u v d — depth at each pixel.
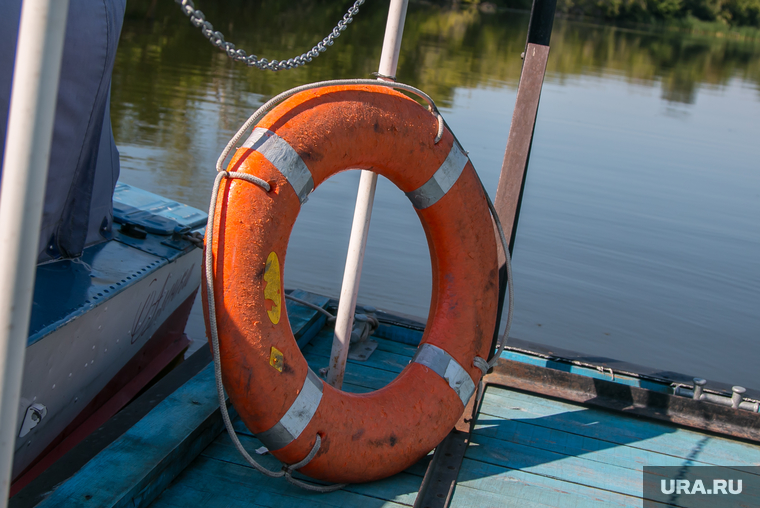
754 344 4.90
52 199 2.50
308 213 6.27
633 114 12.71
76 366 2.54
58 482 1.89
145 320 3.06
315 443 1.95
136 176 6.25
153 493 1.93
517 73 15.18
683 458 2.48
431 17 26.44
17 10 2.12
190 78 10.53
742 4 42.28
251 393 1.86
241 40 14.72
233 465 2.15
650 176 8.70
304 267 5.21
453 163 2.30
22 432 2.26
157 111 8.49
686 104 14.52
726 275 5.96
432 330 2.34
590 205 7.37
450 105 10.95
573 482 2.27
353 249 2.39
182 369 2.60
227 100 9.40
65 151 2.48
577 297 5.34
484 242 2.39
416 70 14.01
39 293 2.39
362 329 3.08
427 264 5.53
